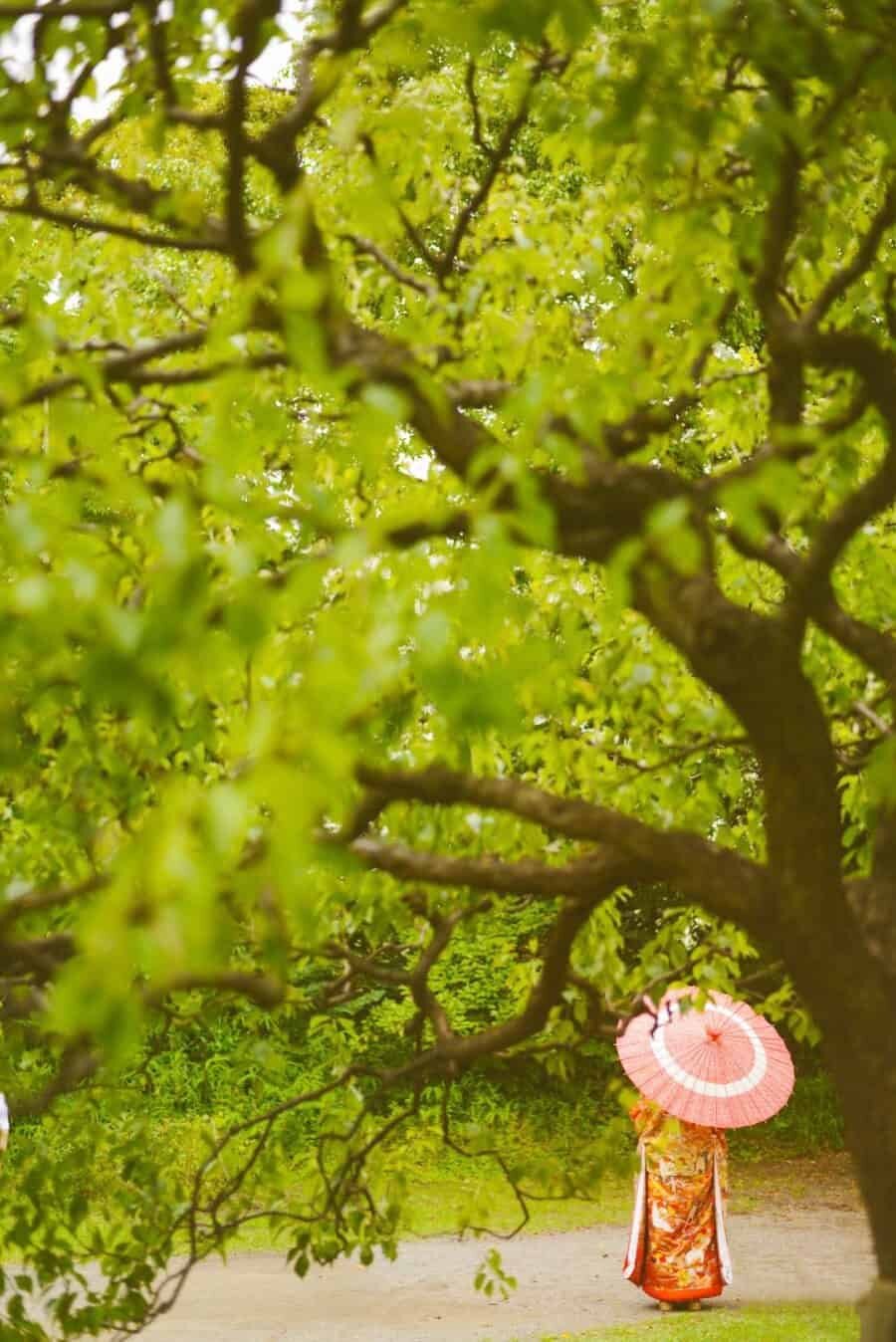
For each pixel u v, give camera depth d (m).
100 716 3.53
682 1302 10.12
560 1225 13.68
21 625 1.76
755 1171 18.09
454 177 4.22
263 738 1.35
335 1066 4.76
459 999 16.55
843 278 3.00
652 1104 10.10
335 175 4.11
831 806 2.66
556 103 3.37
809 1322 9.52
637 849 2.76
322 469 3.91
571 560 4.35
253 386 3.43
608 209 4.23
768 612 4.64
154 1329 9.39
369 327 4.29
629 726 4.73
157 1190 4.46
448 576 2.55
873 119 3.10
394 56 2.94
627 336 3.38
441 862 2.99
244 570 1.61
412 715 3.58
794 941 2.69
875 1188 2.69
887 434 2.97
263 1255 11.95
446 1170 15.15
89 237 4.10
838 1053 2.71
